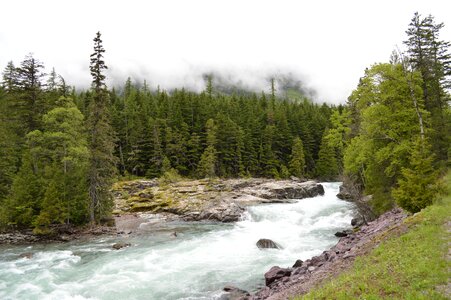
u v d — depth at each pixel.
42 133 39.03
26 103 43.38
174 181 62.59
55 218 31.88
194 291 17.41
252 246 26.62
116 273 20.77
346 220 37.09
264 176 81.62
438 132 28.91
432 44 31.86
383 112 27.52
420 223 14.54
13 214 32.28
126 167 73.94
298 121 94.06
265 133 84.19
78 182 35.16
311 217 39.00
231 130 77.56
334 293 10.13
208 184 57.59
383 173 29.62
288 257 23.12
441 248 11.34
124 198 50.09
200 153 76.06
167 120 79.56
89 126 36.41
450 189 18.72
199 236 31.12
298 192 56.66
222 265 21.81
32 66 44.59
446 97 32.81
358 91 29.70
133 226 36.66
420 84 28.55
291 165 82.88
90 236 32.12
